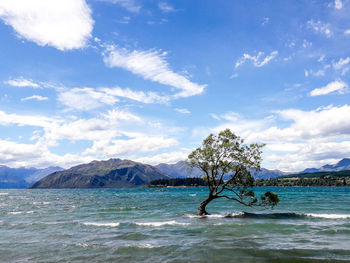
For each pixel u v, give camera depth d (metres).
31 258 16.98
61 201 79.69
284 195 96.19
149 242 20.86
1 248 19.55
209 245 19.56
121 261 16.12
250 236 22.66
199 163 36.75
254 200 35.59
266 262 15.42
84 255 17.50
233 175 36.25
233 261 15.69
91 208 51.59
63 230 26.67
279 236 22.55
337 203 56.03
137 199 85.81
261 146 34.94
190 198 87.69
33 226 29.27
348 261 15.38
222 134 36.03
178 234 23.83
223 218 33.62
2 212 45.47
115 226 28.62
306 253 17.12
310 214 35.75
